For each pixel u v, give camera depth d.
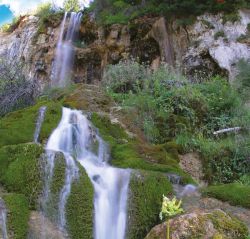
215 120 7.59
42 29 17.31
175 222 4.18
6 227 4.30
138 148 6.14
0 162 5.06
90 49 15.47
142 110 7.41
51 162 4.91
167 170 5.50
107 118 6.83
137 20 14.10
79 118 6.68
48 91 8.67
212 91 8.57
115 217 4.87
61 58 16.03
